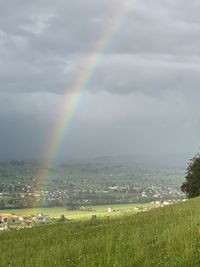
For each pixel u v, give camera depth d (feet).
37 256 46.80
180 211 81.10
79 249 47.37
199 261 37.04
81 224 86.48
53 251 48.85
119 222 77.77
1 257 51.49
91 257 42.01
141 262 38.22
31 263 44.01
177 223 58.80
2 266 45.65
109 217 97.71
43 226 96.48
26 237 76.13
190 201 116.57
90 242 51.75
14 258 49.88
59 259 43.75
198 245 42.45
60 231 77.20
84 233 67.87
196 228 50.26
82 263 40.06
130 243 46.83
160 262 37.14
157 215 79.41
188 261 36.37
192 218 61.16
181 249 40.29
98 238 54.75
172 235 47.78
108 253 41.45
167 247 42.60
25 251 55.57
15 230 94.02
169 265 36.01
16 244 65.77
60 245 54.19
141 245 45.68
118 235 55.88
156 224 61.82
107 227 71.10
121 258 39.42
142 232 55.16
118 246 45.16
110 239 50.85
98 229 71.05
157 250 42.32
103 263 38.60
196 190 262.47
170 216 73.41
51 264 41.96
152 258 39.22
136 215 89.66
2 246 65.31
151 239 48.62
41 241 65.51
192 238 44.88
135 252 41.60
